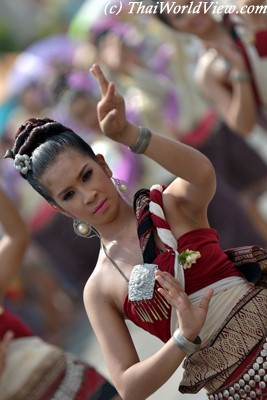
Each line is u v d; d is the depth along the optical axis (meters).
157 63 21.06
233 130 19.95
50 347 13.62
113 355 10.96
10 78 25.03
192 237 10.78
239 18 16.48
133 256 10.88
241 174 20.62
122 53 21.11
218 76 18.05
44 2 35.72
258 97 17.27
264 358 10.57
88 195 10.60
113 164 20.31
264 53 16.56
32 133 10.76
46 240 22.98
